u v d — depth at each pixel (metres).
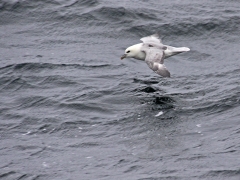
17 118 22.83
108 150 20.28
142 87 24.98
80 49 29.61
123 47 30.00
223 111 22.38
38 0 33.81
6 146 20.95
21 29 31.86
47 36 31.09
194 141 20.44
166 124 21.72
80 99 23.98
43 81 25.95
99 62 27.97
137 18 32.22
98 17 32.31
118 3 33.62
